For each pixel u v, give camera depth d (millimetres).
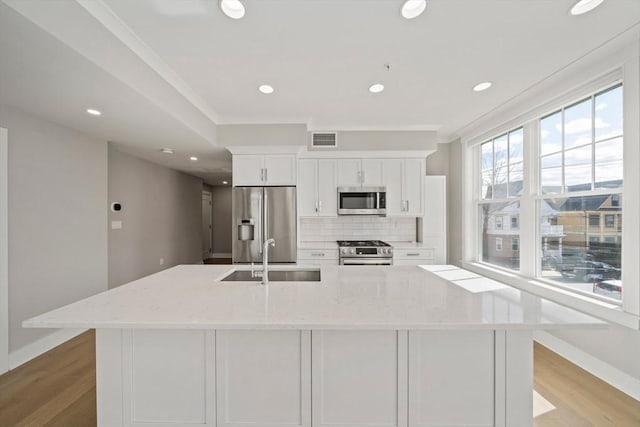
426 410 1418
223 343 1420
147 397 1430
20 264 2383
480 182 3805
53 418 1779
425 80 2484
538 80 2467
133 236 4289
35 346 2506
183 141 3340
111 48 1698
